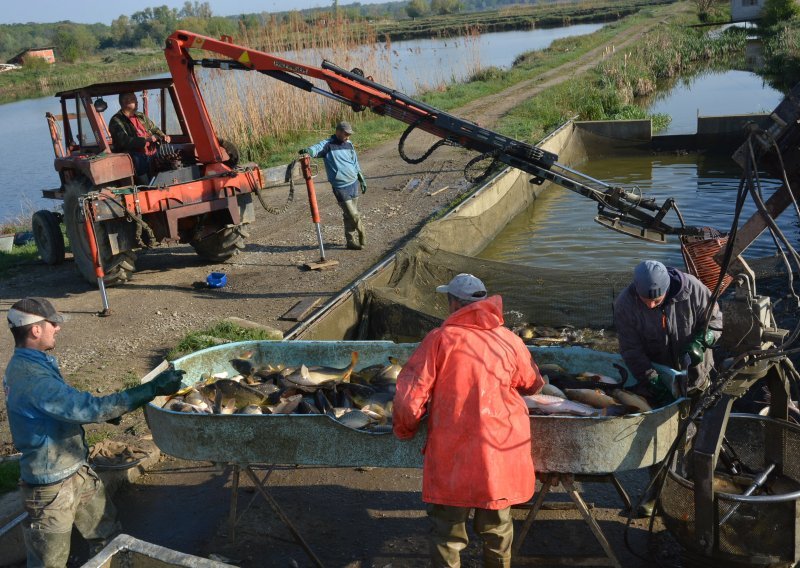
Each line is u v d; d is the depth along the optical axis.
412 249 9.16
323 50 22.00
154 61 73.69
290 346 5.22
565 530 4.64
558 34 69.06
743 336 3.91
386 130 20.97
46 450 3.86
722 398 3.84
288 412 4.33
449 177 15.04
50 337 4.00
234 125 18.64
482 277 8.59
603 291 8.09
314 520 4.85
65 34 103.88
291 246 11.28
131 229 9.34
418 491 5.16
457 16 116.62
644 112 24.20
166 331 8.18
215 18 34.03
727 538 3.80
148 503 5.19
